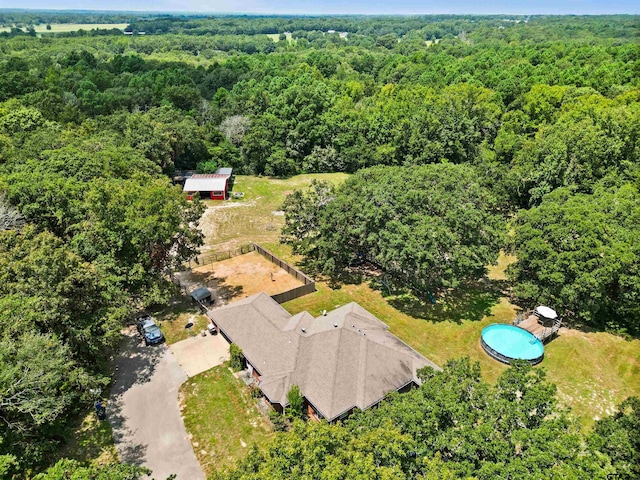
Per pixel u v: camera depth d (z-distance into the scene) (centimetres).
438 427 2061
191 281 4547
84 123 7381
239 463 1880
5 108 6950
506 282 4662
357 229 4134
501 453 1853
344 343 3053
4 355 2253
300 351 3073
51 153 4978
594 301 3641
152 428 2794
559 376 3322
